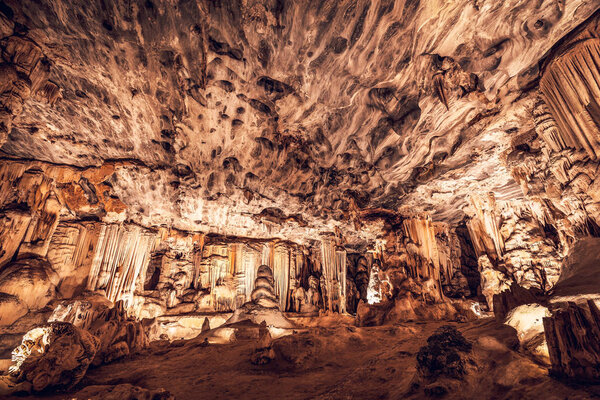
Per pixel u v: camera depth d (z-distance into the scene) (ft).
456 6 20.36
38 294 30.14
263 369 23.93
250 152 36.63
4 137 21.33
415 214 51.26
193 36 21.89
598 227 22.47
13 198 32.48
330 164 38.73
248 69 25.08
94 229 41.55
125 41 22.52
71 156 35.88
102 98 28.43
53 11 20.47
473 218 48.98
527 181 34.09
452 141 34.63
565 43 23.21
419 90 27.73
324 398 17.11
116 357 27.27
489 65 25.21
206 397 18.75
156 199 44.11
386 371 19.74
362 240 65.00
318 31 21.58
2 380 18.92
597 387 10.63
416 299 44.39
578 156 23.73
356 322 45.78
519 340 17.90
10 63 21.75
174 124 31.81
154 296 47.70
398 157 36.17
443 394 13.34
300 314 55.47
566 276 20.80
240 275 53.93
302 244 63.26
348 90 27.35
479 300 52.70
